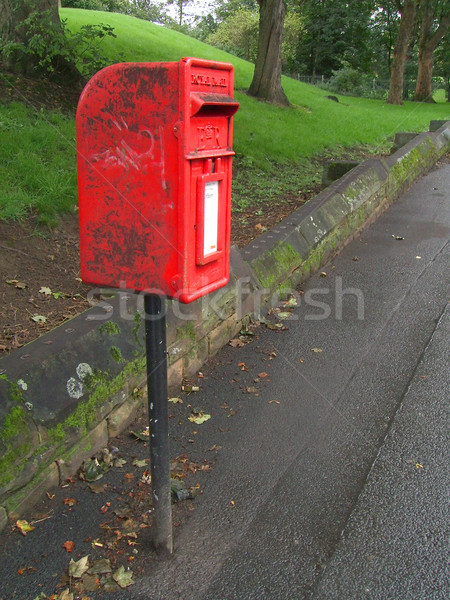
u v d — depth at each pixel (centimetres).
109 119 242
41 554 281
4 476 285
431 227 830
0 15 855
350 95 3781
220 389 435
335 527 305
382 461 357
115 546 288
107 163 248
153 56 1689
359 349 498
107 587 266
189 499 325
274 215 796
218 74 245
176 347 425
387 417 402
